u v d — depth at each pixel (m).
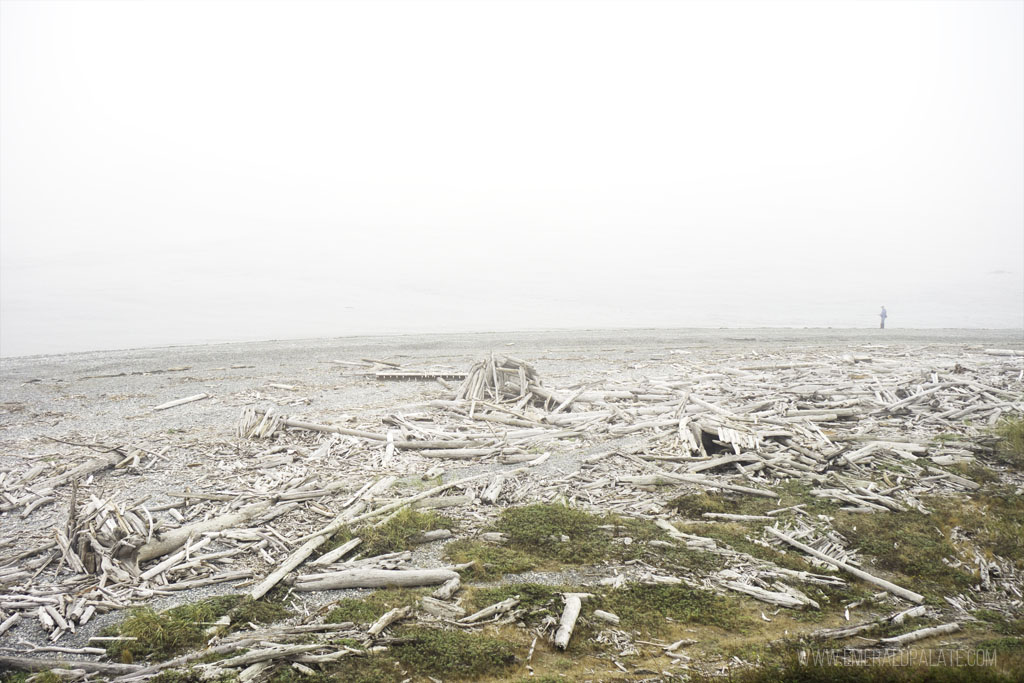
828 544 16.64
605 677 11.12
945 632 13.05
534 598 13.57
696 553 15.95
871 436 24.06
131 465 20.95
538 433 24.81
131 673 10.98
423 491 19.31
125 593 13.62
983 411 27.05
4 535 16.30
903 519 17.95
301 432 24.50
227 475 20.31
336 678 10.90
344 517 17.31
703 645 12.31
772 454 22.28
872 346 50.19
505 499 19.16
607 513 18.23
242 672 10.90
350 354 49.44
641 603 13.73
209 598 13.46
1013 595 14.86
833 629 12.98
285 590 13.92
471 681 11.01
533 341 58.75
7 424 26.69
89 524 15.34
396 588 14.12
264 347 55.66
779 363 40.56
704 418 25.78
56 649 11.71
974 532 17.20
